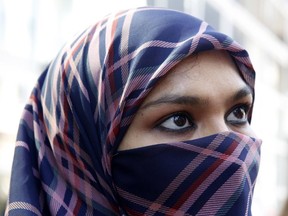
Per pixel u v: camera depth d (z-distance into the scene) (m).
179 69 1.31
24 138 1.50
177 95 1.30
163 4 6.40
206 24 1.40
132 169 1.34
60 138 1.43
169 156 1.31
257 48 11.31
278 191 12.43
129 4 5.47
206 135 1.32
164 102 1.30
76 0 4.86
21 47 4.29
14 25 4.19
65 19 4.77
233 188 1.31
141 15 1.41
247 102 1.40
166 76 1.31
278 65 12.75
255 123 11.20
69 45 1.51
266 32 11.78
